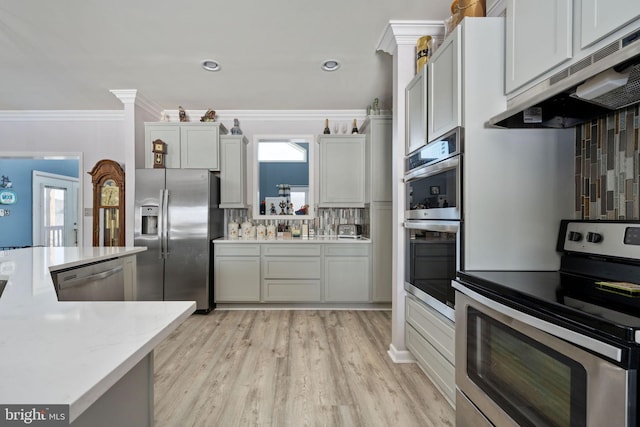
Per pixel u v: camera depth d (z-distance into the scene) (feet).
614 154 4.38
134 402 3.05
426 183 6.43
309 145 14.49
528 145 5.06
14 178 17.21
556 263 5.02
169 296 11.97
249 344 9.10
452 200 5.32
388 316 11.74
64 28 7.82
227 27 7.82
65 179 19.98
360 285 12.48
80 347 2.24
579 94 3.65
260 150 14.51
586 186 4.84
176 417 5.82
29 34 8.07
